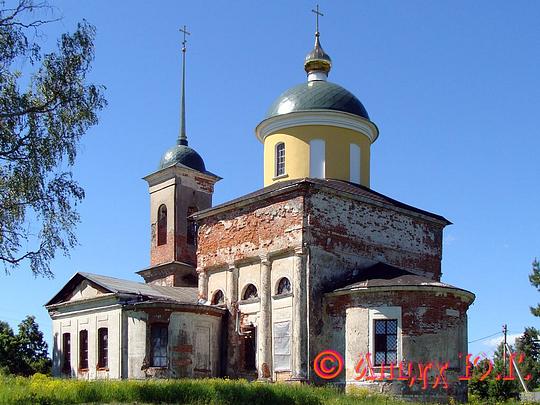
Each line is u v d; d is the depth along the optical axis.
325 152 39.56
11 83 25.86
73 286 42.28
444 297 32.25
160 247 51.22
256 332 36.03
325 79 43.03
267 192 36.22
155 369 35.28
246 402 24.72
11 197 26.20
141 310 36.31
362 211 36.84
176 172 51.16
